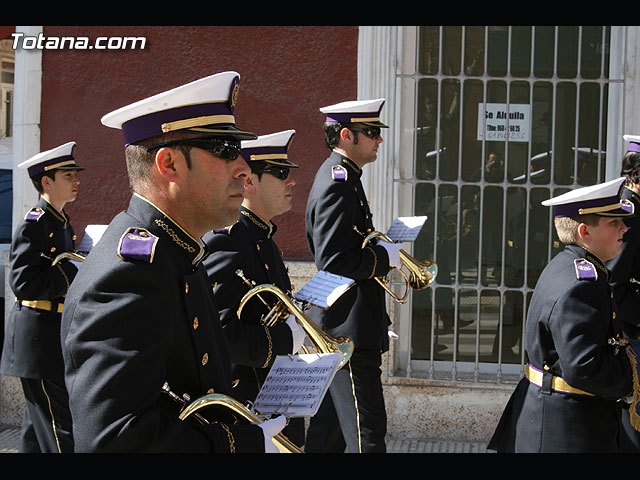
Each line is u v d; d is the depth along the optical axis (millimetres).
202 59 5504
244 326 3127
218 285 3139
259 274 3279
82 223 5656
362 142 4188
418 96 5449
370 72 5367
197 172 2010
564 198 3148
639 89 5219
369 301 4129
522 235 5453
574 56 5363
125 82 5574
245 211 3430
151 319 1843
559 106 5414
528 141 5430
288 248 5477
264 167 3418
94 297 1833
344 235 3990
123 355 1791
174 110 2002
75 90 5617
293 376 2385
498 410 5359
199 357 1997
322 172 4168
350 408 4062
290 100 5441
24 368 4488
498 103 5441
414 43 5422
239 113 5480
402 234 4375
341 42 5398
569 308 2941
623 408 3441
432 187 5496
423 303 5551
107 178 5625
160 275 1873
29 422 4594
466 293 5512
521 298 5480
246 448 1964
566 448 3010
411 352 5566
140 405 1790
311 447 4289
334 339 3057
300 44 5426
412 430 5457
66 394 4562
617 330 3084
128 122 2043
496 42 5410
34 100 5645
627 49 5227
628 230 3961
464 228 5496
